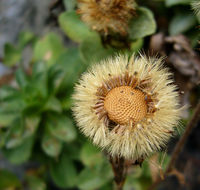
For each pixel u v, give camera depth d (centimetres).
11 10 23
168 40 15
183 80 15
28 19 23
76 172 18
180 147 12
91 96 9
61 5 16
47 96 16
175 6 15
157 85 9
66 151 19
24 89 16
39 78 16
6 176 20
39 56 19
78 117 9
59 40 19
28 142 18
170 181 19
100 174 17
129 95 9
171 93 9
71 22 15
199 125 19
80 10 12
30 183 19
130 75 10
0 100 17
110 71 10
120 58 10
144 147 9
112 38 13
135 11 12
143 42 15
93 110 9
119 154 10
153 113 9
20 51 19
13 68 22
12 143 16
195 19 15
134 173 16
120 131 9
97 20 12
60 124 16
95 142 9
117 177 11
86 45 14
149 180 16
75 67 17
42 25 22
